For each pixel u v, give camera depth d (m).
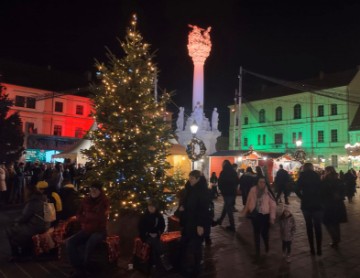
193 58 28.12
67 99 47.19
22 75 45.84
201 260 5.94
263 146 57.28
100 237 6.18
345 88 47.12
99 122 8.91
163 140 9.07
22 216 6.98
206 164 26.52
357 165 38.66
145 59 9.65
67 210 8.79
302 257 7.36
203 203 5.86
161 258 6.30
